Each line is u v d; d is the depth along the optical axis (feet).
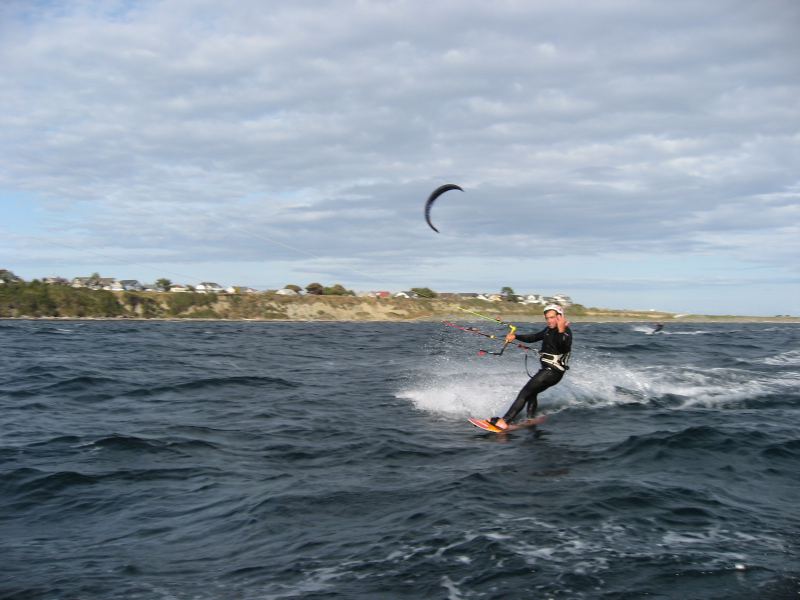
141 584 14.21
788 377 47.29
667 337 119.14
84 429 29.50
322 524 17.58
